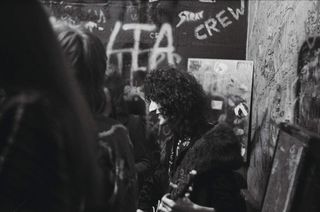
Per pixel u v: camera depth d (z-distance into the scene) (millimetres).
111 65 4266
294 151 1590
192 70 4020
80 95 902
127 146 1324
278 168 1774
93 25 4262
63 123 812
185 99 2029
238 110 3887
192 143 2031
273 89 3053
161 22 4242
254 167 3607
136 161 3170
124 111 3287
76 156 829
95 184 866
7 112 797
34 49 811
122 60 4270
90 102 1216
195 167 1913
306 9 2322
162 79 2076
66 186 814
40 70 810
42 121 796
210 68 3980
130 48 4266
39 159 804
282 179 1667
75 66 1170
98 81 1250
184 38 4246
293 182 1486
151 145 3740
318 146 1476
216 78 3957
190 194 1910
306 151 1473
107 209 1166
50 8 4230
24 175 804
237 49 4234
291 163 1584
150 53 4262
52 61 825
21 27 813
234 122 3893
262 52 3488
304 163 1471
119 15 4258
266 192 1899
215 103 3932
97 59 1228
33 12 833
